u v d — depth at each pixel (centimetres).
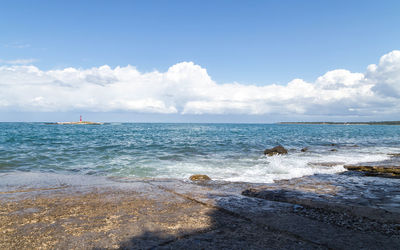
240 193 521
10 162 1054
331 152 1625
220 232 286
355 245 252
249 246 248
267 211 370
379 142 2647
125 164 1078
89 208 381
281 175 841
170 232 286
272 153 1476
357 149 1852
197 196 462
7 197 446
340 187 585
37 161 1110
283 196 468
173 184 591
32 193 479
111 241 261
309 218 341
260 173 890
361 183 652
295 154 1501
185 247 246
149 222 320
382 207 395
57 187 541
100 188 530
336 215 358
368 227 308
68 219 329
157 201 425
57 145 1845
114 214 352
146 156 1354
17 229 293
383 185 618
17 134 3250
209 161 1195
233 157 1352
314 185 615
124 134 3888
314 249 242
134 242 258
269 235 278
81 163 1093
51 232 285
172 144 2091
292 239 267
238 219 334
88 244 253
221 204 404
